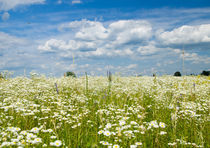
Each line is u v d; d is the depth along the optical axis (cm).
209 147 321
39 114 484
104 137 340
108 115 486
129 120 427
